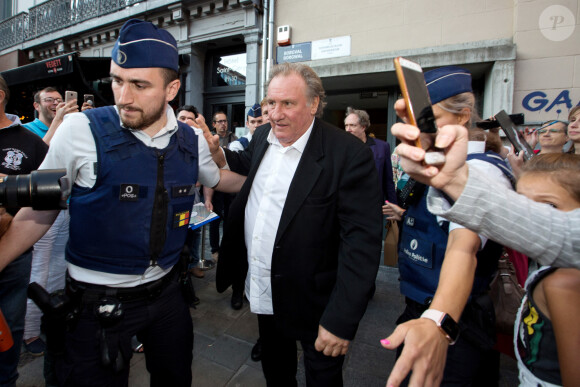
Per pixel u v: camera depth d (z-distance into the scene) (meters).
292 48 4.89
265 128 1.56
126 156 1.03
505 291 1.15
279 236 1.16
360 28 4.47
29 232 0.96
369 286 1.05
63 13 7.34
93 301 1.04
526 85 3.66
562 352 0.65
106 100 4.77
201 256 3.40
